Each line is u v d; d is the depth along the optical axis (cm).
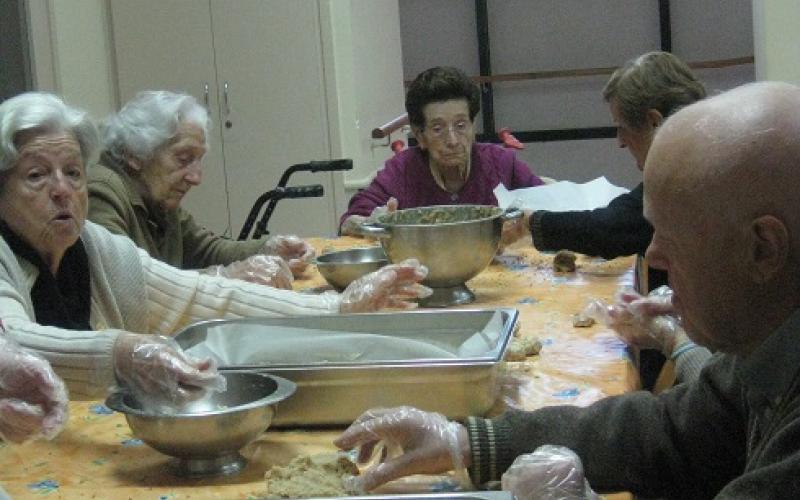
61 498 135
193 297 219
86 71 496
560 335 204
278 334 176
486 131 851
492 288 253
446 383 151
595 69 830
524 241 306
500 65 850
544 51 842
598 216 269
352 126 484
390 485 136
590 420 140
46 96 206
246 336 176
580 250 271
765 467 106
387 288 213
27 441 139
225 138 490
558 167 857
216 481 140
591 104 845
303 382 153
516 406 162
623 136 284
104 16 495
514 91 852
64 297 207
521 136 855
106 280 214
